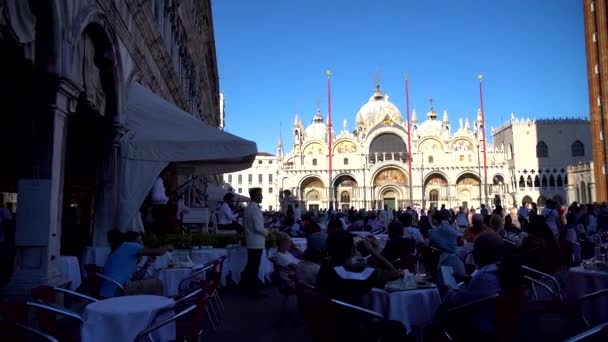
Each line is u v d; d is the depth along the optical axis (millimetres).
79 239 16562
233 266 14328
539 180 87938
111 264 8914
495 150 90062
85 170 16594
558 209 25594
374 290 7719
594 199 72688
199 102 44562
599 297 8750
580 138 88062
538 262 10859
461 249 13945
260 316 10414
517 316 6062
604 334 6000
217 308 10984
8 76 9633
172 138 13688
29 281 8641
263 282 14555
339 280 6703
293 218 30031
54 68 8773
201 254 13797
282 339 8617
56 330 6660
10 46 8242
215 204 46031
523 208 31453
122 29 13242
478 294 6672
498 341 6047
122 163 13258
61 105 9148
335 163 90750
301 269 8883
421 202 86812
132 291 7469
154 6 19516
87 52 11195
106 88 12719
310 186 91750
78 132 15352
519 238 17328
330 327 5734
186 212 20312
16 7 7414
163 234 15062
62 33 8898
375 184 89500
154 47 18266
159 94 20391
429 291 7645
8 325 5793
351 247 7020
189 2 31766
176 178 25516
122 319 5898
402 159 90188
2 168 15273
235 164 20250
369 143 90375
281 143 104438
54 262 9148
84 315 6109
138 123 14031
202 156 13438
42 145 8906
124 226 12914
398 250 11516
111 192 13086
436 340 7285
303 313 6172
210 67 60219
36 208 8852
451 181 87312
